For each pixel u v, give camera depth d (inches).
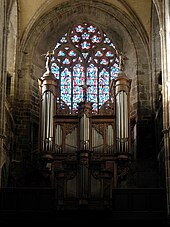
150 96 1945.1
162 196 1598.2
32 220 1585.9
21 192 1601.9
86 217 1598.2
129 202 1599.4
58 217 1593.3
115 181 1718.8
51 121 1785.2
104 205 1630.2
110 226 1598.2
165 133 1590.8
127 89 1835.6
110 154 1745.8
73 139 1769.2
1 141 1563.7
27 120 1911.9
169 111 1592.0
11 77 1923.0
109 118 1791.3
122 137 1760.6
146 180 1830.7
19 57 1967.3
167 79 1633.9
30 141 1898.4
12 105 1888.5
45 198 1601.9
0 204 1588.3
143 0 1963.6
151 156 1883.6
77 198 1651.1
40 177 1808.6
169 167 1562.5
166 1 1685.5
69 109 1898.4
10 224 1583.4
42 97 1827.0
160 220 1578.5
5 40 1644.9
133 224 1585.9
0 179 1594.5
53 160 1749.5
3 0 1633.9
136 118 1925.4
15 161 1846.7
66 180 1679.4
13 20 1946.4
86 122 1768.0
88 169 1691.7
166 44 1673.2
